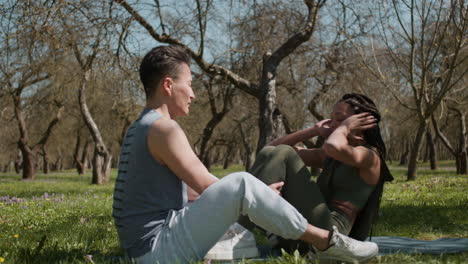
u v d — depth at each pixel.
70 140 38.28
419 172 29.42
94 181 22.61
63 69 21.36
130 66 16.22
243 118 27.94
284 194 3.37
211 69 16.39
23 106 30.94
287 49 16.75
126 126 28.33
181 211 3.02
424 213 7.69
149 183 2.99
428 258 3.60
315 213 3.29
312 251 3.27
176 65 3.14
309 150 3.99
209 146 33.59
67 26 14.84
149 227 3.00
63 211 9.20
